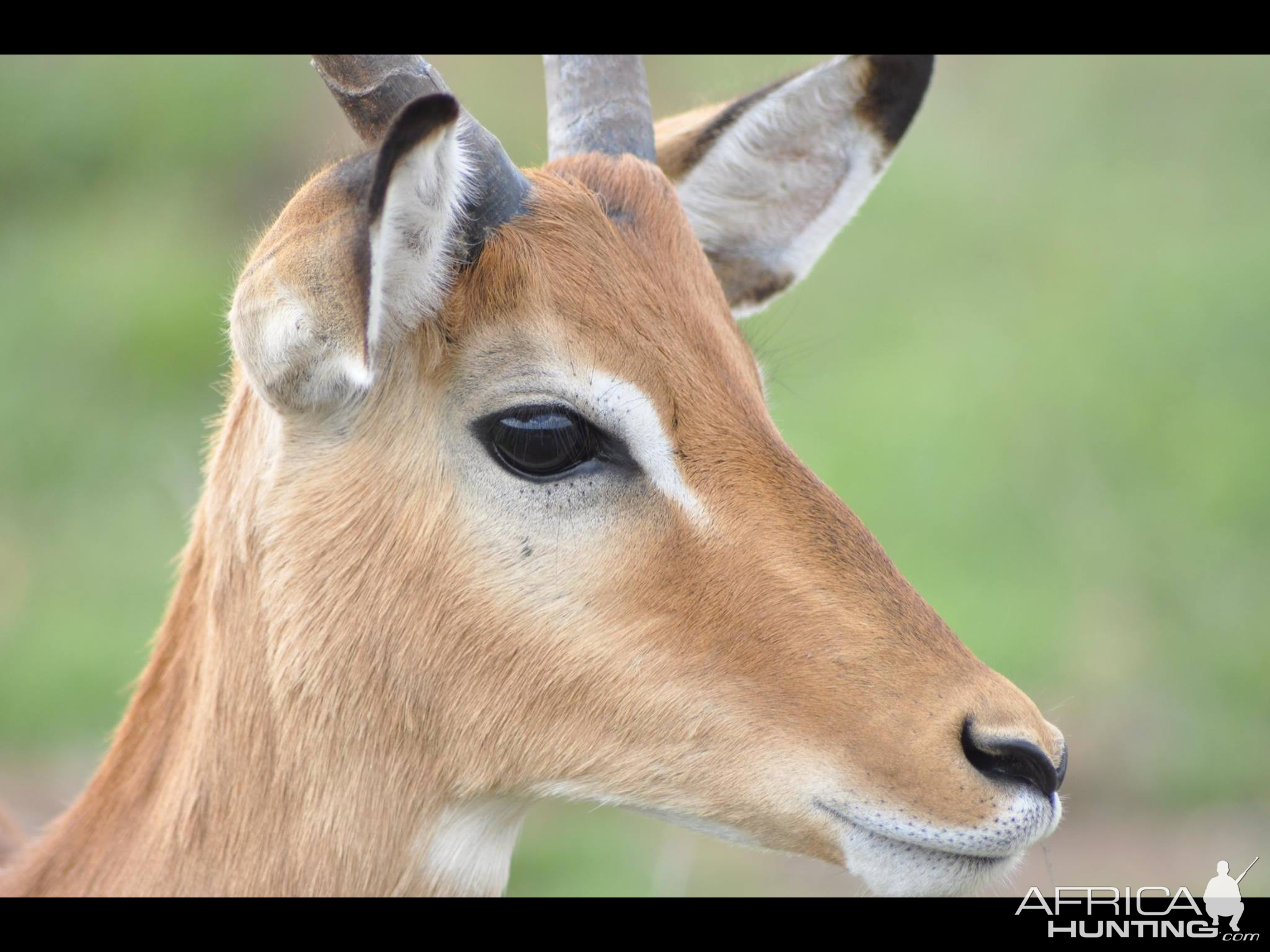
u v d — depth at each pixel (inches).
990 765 327.0
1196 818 705.6
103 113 1362.0
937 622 337.4
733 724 331.3
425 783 344.8
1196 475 951.6
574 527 334.6
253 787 346.3
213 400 1079.6
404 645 337.7
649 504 334.6
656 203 370.9
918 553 893.2
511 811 357.7
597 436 335.9
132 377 1087.6
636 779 337.1
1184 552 890.7
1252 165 1315.2
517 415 334.3
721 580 331.6
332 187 307.1
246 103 1374.3
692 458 335.3
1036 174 1316.4
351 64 336.5
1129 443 984.9
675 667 331.6
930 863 327.0
